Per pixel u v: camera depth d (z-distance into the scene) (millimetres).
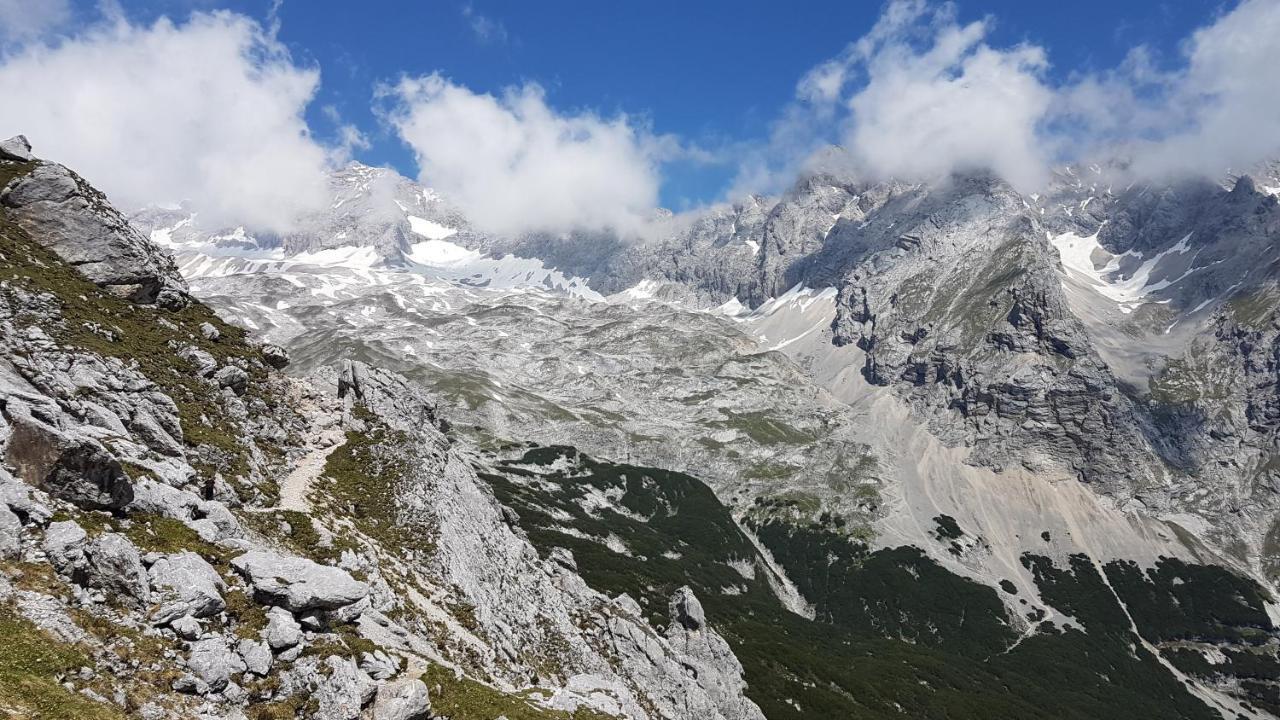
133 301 68000
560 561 105438
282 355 82188
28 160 70938
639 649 85562
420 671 41500
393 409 84250
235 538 41938
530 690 52812
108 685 27594
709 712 85875
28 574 29828
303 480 63094
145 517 38281
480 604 64000
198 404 60531
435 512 70062
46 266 62062
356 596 39906
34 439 35000
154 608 32438
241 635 34219
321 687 33750
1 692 24156
